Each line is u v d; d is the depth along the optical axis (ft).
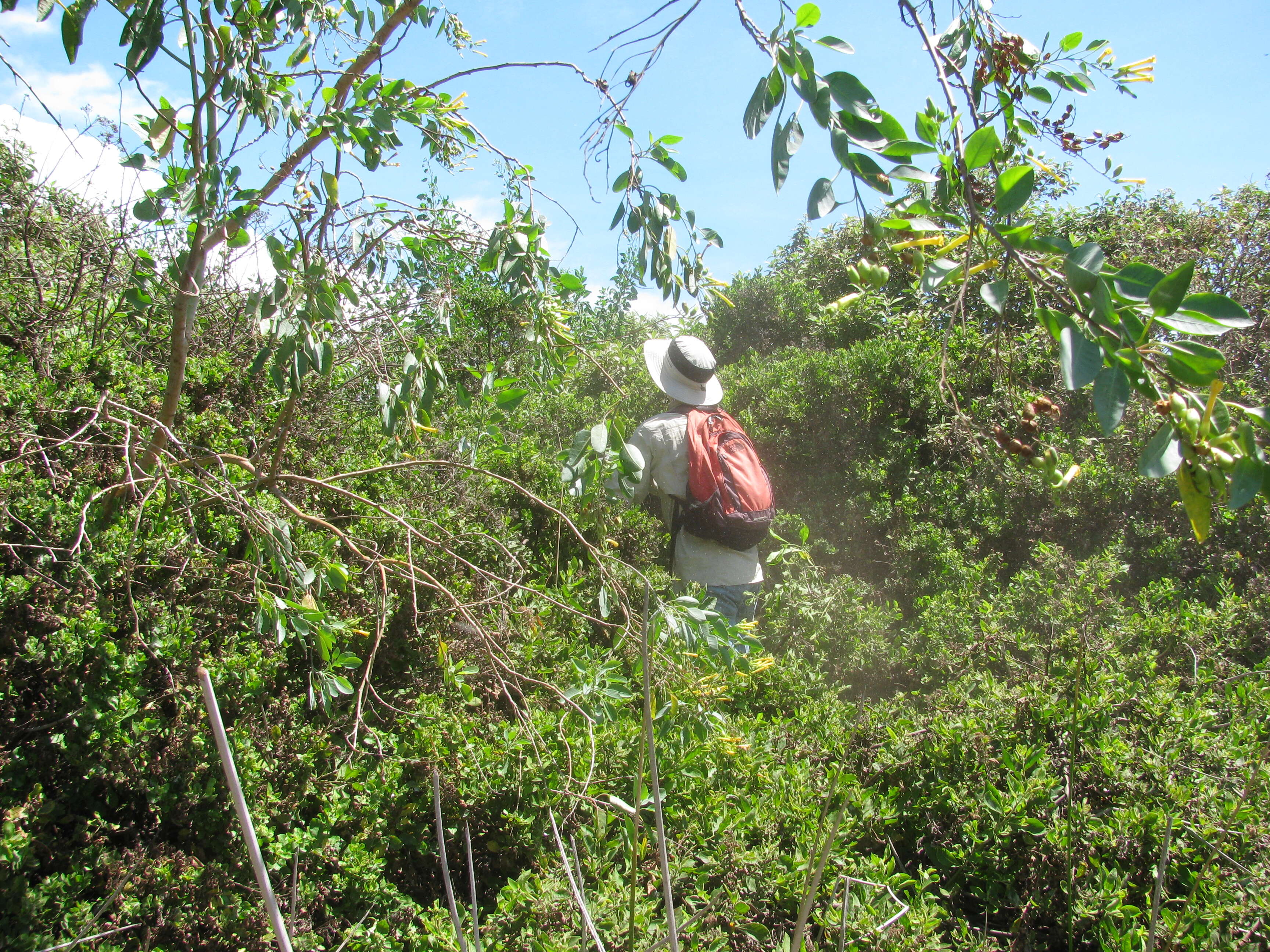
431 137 7.61
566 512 12.48
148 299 7.83
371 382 12.07
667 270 6.62
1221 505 14.74
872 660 12.62
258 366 6.55
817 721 10.23
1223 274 18.40
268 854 7.01
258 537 8.15
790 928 6.91
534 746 8.02
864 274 4.07
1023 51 6.00
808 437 17.84
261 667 8.09
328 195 6.74
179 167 6.39
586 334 17.95
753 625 9.36
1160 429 3.34
